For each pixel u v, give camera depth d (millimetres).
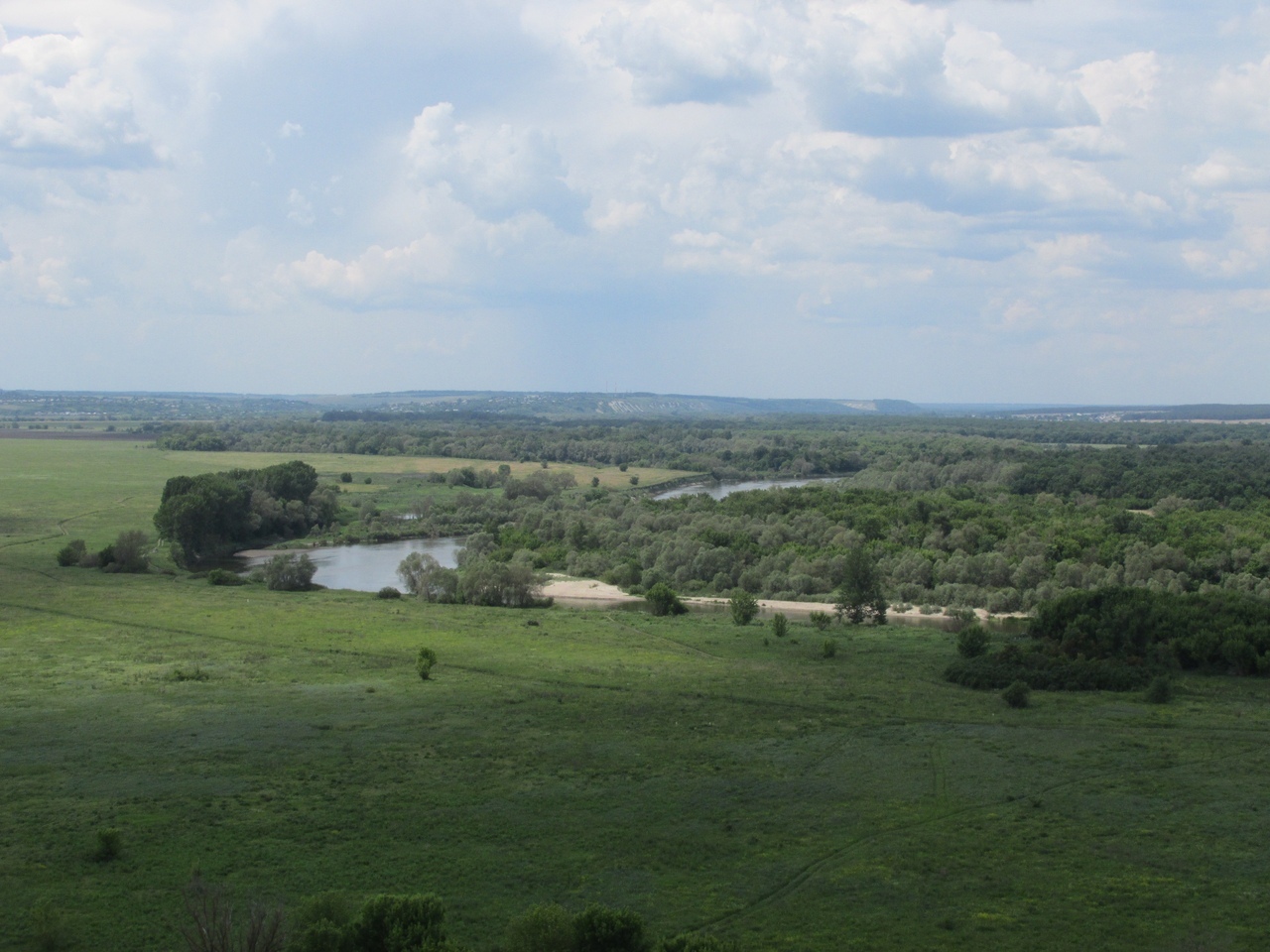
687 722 78500
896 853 54250
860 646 108625
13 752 68312
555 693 86875
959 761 69500
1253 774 66562
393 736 73688
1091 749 72062
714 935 45094
